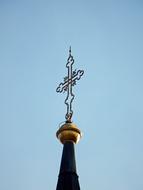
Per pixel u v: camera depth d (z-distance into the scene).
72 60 15.41
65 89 14.91
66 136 13.37
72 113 14.09
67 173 12.41
